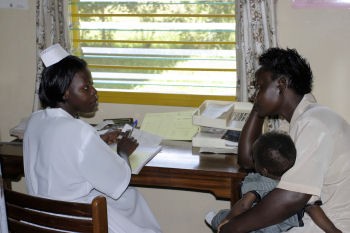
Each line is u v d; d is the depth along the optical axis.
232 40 2.23
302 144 1.36
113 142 1.90
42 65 2.27
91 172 1.52
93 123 2.44
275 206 1.37
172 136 2.05
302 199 1.35
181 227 2.51
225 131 1.94
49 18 2.24
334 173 1.39
